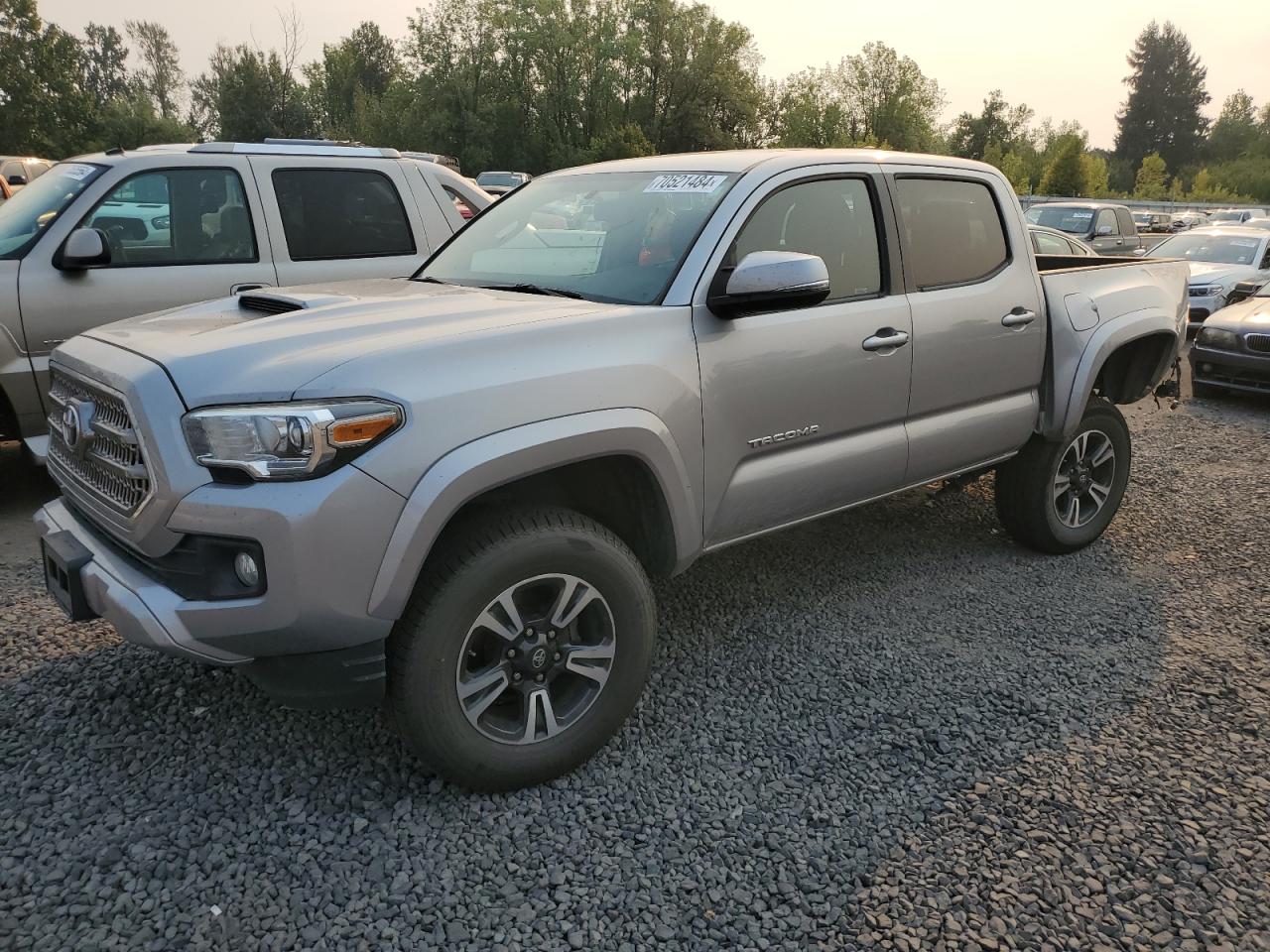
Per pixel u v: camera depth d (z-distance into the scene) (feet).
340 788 9.07
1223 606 13.89
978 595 14.14
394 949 7.19
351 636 7.84
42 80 189.06
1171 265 17.06
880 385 11.96
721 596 13.93
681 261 10.30
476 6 187.01
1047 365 14.52
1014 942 7.41
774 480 11.02
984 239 13.84
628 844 8.47
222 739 9.82
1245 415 29.25
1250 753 10.03
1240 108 415.23
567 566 8.90
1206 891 7.99
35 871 7.83
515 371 8.50
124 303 17.04
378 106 198.70
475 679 8.70
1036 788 9.36
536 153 191.72
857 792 9.28
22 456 20.47
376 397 7.75
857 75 250.98
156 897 7.59
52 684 10.80
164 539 7.82
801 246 11.39
